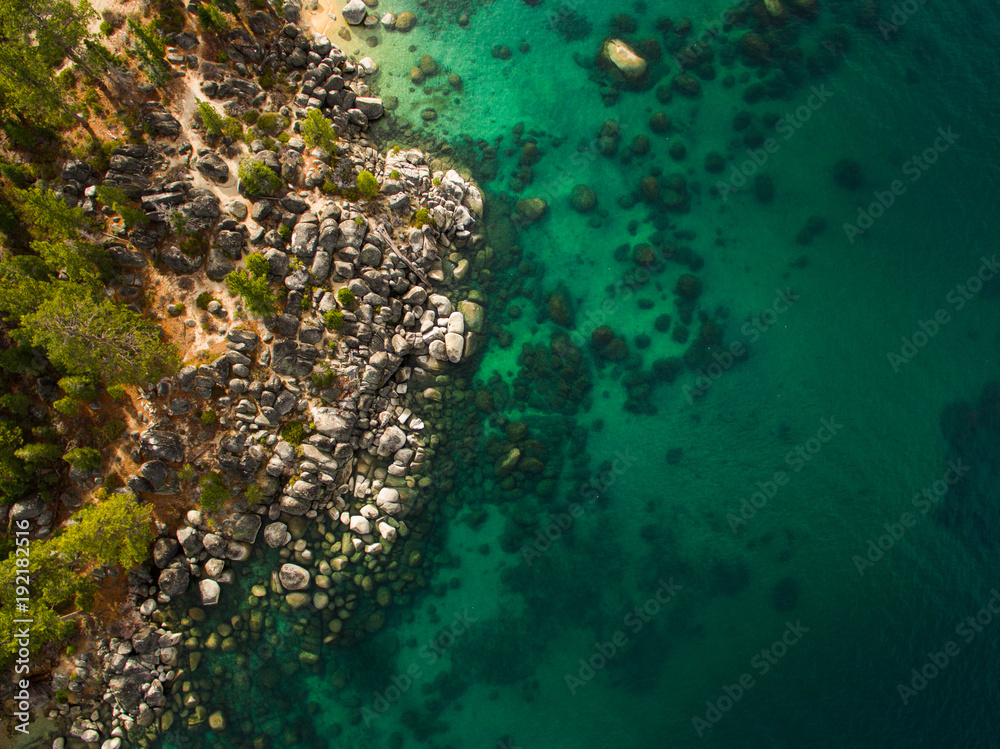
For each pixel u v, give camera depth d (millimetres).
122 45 41188
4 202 38250
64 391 39562
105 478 39062
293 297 41156
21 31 36250
